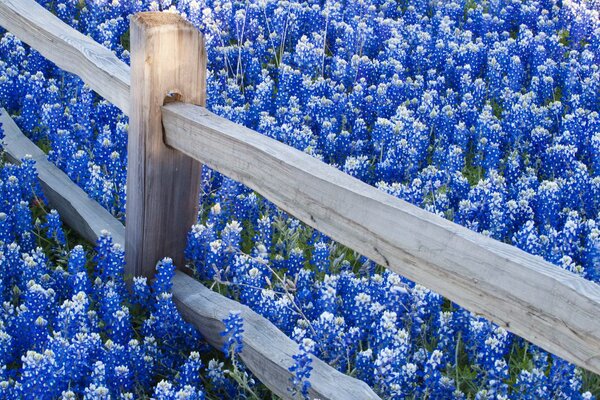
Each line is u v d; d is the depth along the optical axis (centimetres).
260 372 283
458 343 291
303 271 311
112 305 292
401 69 417
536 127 385
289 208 277
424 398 281
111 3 449
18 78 380
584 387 293
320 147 379
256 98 391
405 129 375
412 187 339
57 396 275
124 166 345
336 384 272
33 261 304
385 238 262
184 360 295
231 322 280
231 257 312
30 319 286
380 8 491
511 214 342
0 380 274
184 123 292
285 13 442
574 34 469
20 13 344
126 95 304
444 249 253
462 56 437
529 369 292
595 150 375
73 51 324
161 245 308
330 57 435
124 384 278
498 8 500
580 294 236
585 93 412
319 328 287
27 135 369
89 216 328
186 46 293
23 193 336
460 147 379
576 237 336
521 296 244
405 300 299
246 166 283
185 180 305
